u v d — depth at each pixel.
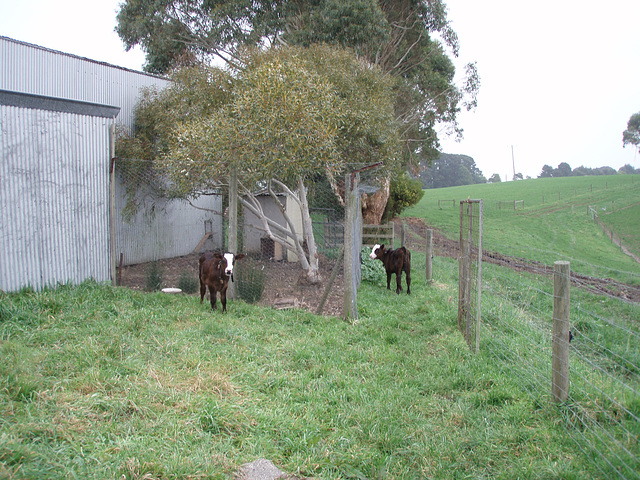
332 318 8.11
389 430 4.18
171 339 5.97
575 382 4.99
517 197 52.16
